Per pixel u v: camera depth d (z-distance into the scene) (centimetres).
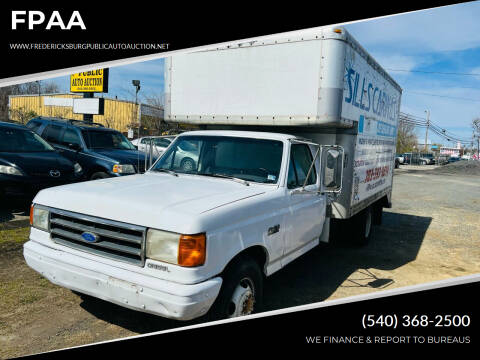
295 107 502
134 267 306
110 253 319
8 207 789
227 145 459
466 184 2488
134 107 2392
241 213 338
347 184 564
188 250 290
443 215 1220
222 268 315
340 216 568
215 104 550
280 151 439
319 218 497
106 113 2425
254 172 431
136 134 2291
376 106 686
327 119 486
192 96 567
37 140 850
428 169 4256
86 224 332
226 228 320
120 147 1015
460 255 756
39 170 744
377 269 620
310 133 557
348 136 553
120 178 421
